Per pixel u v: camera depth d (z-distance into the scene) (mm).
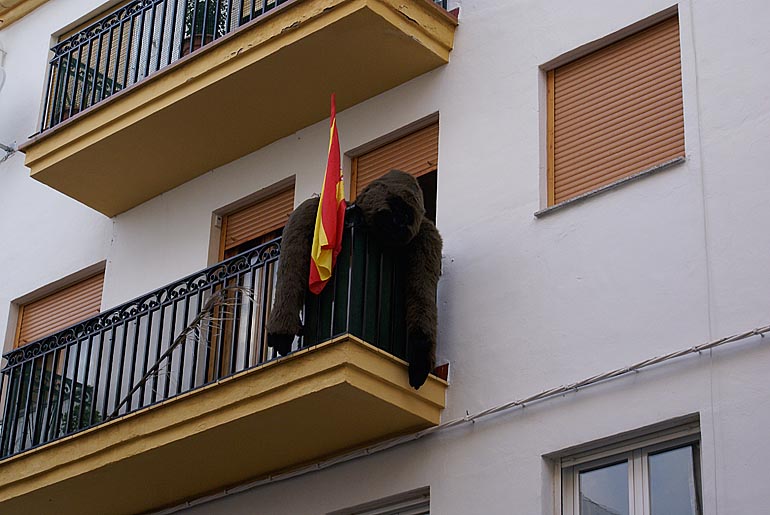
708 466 12406
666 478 12930
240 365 16125
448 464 14211
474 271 14922
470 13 16469
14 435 16938
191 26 18328
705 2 14195
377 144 16781
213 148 17969
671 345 13086
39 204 20547
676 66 14492
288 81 16766
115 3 20938
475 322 14656
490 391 14211
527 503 13477
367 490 14734
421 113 16344
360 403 14141
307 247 14516
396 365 14250
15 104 21609
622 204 14008
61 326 19594
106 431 15766
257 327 15328
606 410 13281
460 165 15672
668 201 13680
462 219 15336
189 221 18297
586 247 14109
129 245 18906
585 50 15250
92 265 19297
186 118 17500
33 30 22031
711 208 13328
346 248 14539
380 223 14352
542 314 14156
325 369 13992
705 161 13562
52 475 16141
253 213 17844
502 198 15086
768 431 12172
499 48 15961
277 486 15547
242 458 15430
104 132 18047
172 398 15234
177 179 18594
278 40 16422
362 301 14352
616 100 14867
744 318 12719
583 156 14898
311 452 15211
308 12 16219
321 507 15039
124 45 20109
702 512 12492
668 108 14391
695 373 12805
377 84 16750
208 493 16156
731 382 12555
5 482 16484
